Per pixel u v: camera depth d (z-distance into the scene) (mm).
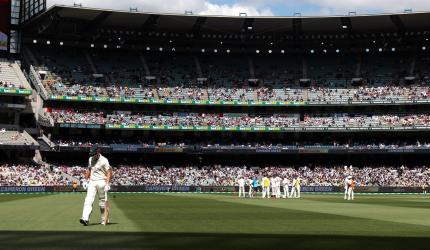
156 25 89312
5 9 85812
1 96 82125
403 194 76062
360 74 95875
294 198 55781
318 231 17469
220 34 93812
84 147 83062
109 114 88500
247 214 26875
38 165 80938
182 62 98562
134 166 86562
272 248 12562
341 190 78750
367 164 90250
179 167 87938
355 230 18047
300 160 91250
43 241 13352
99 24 88125
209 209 31594
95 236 14773
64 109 86562
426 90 90000
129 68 95125
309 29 91062
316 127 88688
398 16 83750
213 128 88438
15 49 89312
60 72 89875
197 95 91625
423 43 95438
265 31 92188
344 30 91188
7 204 36281
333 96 91625
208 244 13156
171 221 21438
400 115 89625
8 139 78375
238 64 99438
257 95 92562
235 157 91125
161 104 89688
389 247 13164
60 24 86812
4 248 11781
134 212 27828
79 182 74688
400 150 85688
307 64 99250
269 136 91625
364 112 91188
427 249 12797
